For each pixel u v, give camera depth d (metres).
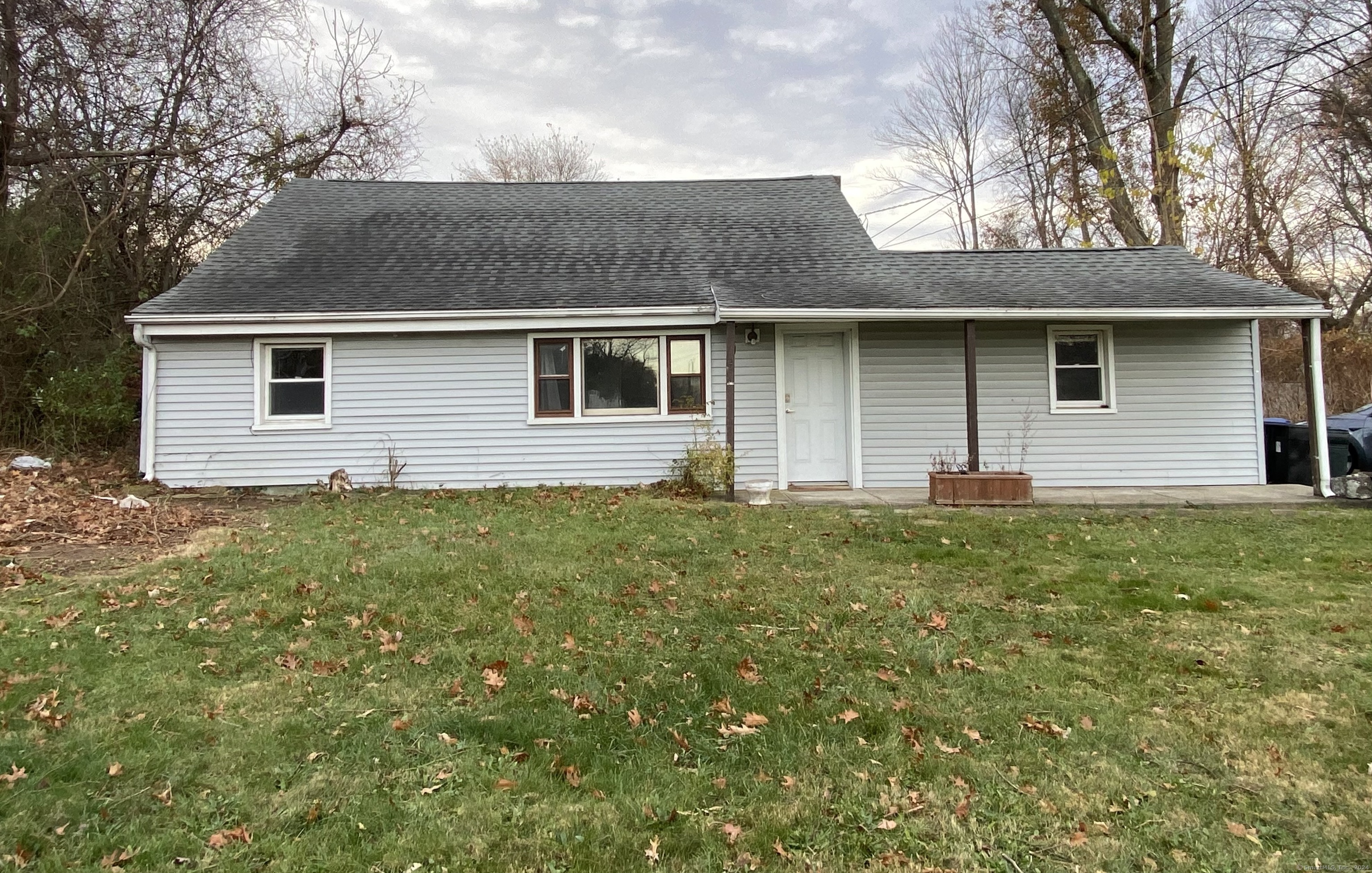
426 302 10.37
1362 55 17.91
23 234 12.12
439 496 9.90
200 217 16.47
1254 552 6.71
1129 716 3.56
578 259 11.79
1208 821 2.73
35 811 2.68
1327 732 3.40
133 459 11.69
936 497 9.34
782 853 2.55
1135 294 10.21
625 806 2.81
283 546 6.63
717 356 10.84
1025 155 27.08
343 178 19.53
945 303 9.77
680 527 7.65
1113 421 11.01
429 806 2.80
